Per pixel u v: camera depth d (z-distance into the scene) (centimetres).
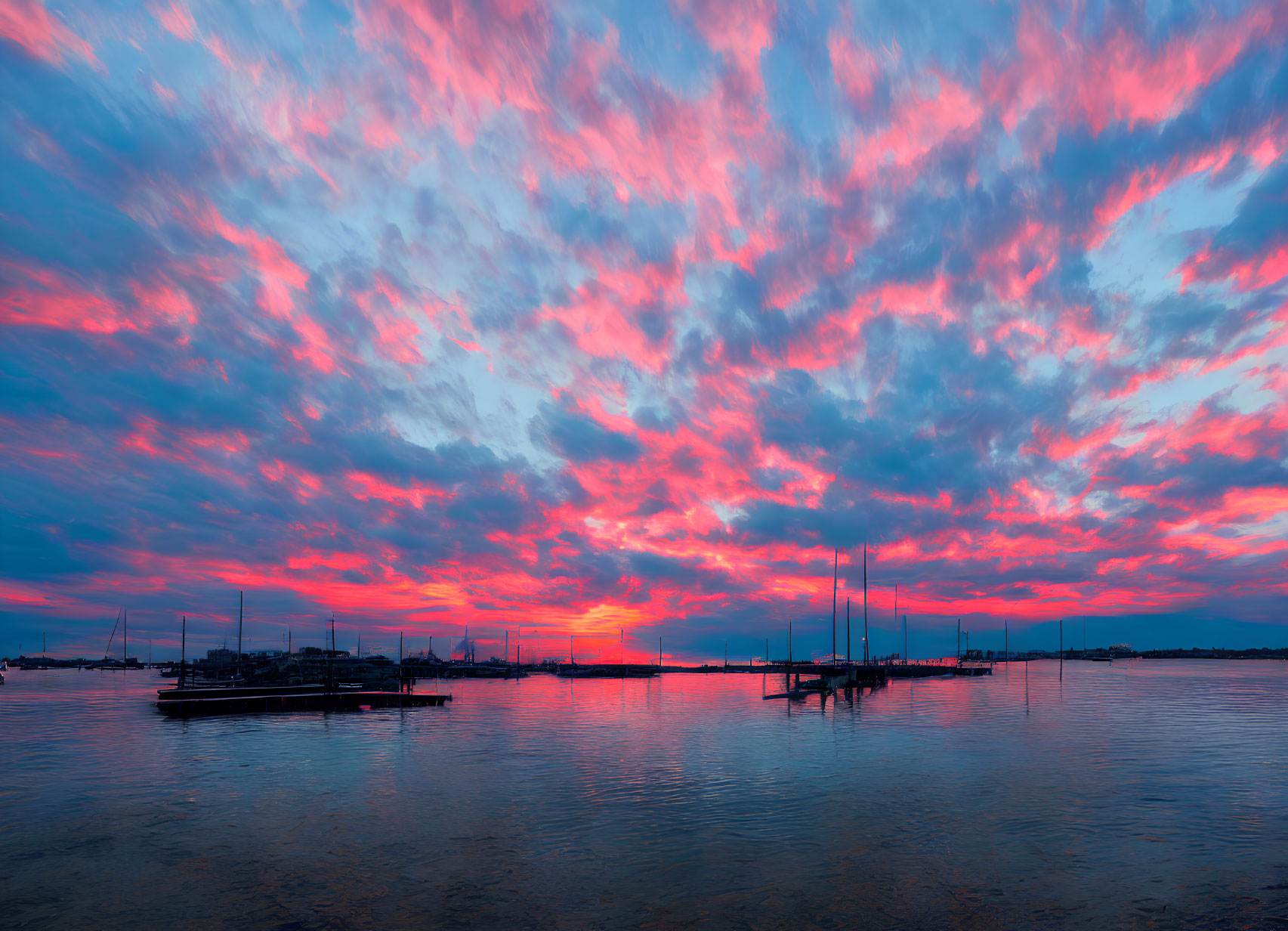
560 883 2347
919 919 2041
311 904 2197
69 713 8388
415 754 4959
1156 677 17362
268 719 7556
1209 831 2845
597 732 6194
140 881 2403
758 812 3198
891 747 5072
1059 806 3262
